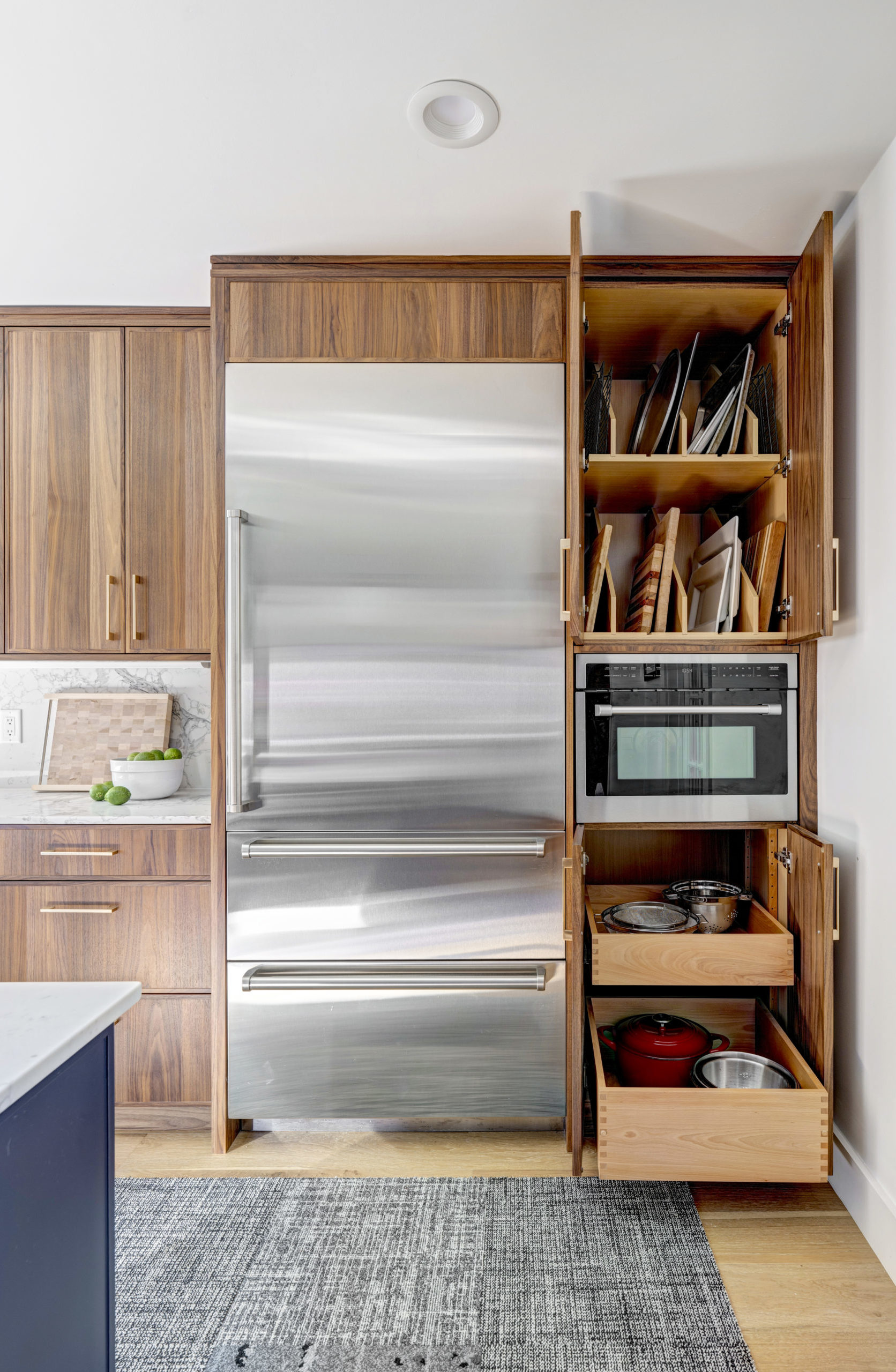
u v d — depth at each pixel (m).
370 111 1.41
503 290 1.90
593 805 1.96
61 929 1.98
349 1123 2.03
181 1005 1.97
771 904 2.04
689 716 1.97
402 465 1.90
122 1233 1.63
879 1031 1.62
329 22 1.22
